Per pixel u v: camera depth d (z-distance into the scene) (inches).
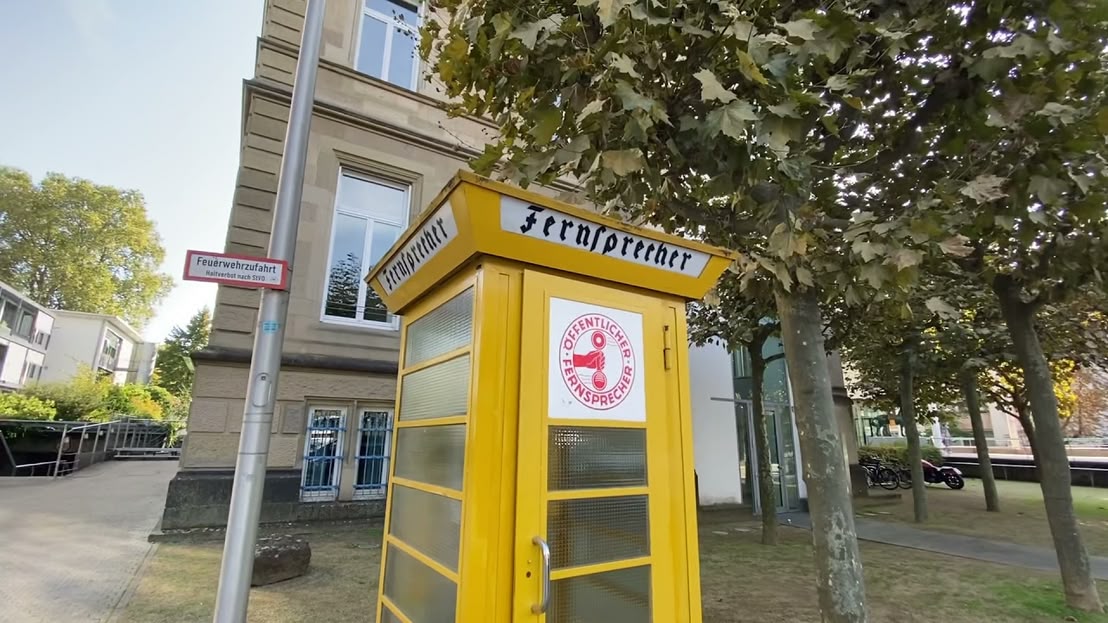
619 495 91.5
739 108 99.9
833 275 132.0
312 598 185.2
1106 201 136.1
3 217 1343.5
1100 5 119.6
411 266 108.9
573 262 93.0
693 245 104.7
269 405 139.3
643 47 113.6
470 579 75.6
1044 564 266.5
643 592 91.1
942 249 123.9
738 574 241.1
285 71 338.6
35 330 1197.7
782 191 132.0
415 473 107.5
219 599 125.8
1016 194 134.9
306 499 309.3
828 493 131.0
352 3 371.9
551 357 88.7
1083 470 685.3
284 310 145.3
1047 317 298.5
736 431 429.1
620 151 105.6
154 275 1581.0
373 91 367.9
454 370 95.0
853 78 131.2
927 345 384.8
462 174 81.8
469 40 133.0
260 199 316.8
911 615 191.5
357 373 327.3
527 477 82.1
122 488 432.1
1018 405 481.1
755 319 288.5
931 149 163.3
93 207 1435.8
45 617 162.2
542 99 125.3
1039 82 125.6
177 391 1722.4
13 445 527.8
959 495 580.7
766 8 126.1
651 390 99.8
